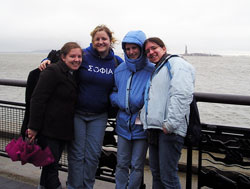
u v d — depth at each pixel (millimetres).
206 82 45938
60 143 2641
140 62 2535
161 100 2326
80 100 2689
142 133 2590
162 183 2516
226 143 2621
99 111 2762
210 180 2746
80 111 2725
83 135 2762
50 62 2727
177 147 2357
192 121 2342
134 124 2590
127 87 2582
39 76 2527
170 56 2352
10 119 3600
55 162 2604
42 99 2447
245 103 2502
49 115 2502
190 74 2246
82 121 2746
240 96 2527
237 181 2646
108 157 3148
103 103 2754
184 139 2439
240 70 96188
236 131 2555
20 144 2482
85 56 2674
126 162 2689
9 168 3805
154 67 2590
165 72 2328
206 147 2713
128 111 2582
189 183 2730
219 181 2705
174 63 2277
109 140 3125
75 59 2539
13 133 3566
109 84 2730
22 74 57375
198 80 49969
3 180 3348
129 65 2557
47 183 2617
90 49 2689
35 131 2459
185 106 2182
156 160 2561
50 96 2506
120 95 2625
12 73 60156
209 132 2676
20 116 3514
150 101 2371
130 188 2623
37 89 2459
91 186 2893
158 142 2416
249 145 2521
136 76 2584
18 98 21219
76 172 2795
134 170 2619
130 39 2477
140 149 2617
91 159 2816
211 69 106875
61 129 2537
